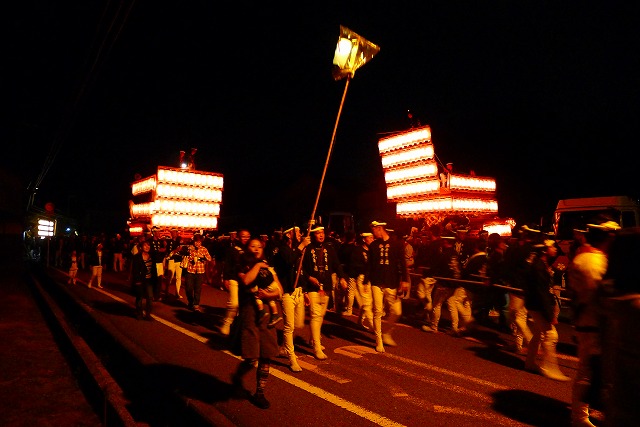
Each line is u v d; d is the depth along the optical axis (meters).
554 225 13.70
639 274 2.44
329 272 8.13
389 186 15.48
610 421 2.48
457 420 5.04
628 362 2.39
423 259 13.08
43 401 6.39
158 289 12.26
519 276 7.47
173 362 7.14
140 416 6.00
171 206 14.24
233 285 8.98
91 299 13.88
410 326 10.06
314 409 5.33
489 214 15.78
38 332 10.69
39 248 34.59
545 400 5.61
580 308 4.63
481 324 10.22
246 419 5.05
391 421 5.01
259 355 5.35
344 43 7.06
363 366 7.03
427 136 14.05
